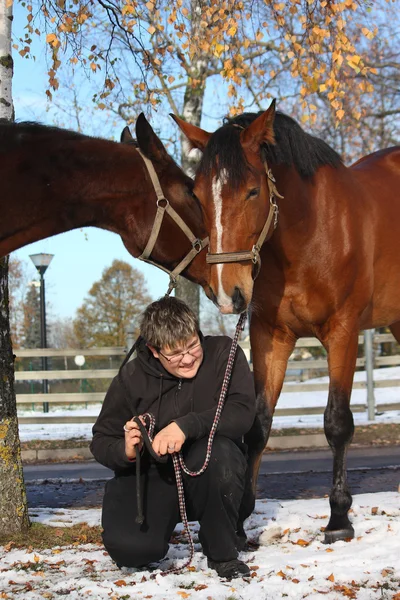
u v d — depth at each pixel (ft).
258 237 11.44
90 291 122.52
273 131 11.44
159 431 9.94
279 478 22.17
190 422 9.51
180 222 11.76
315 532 12.85
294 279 12.90
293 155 12.38
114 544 9.98
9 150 11.39
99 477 23.40
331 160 13.53
